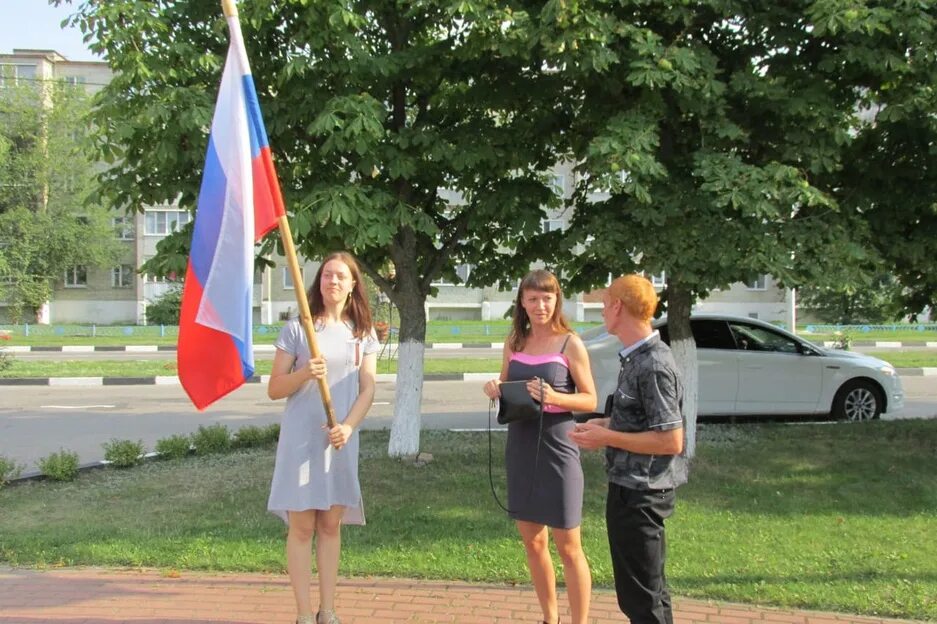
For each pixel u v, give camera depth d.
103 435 10.07
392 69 6.04
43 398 13.81
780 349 10.04
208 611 4.04
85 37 5.84
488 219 6.77
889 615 3.95
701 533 5.22
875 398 10.16
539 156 7.17
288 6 5.74
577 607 3.62
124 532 5.34
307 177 6.58
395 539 5.12
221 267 3.50
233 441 8.35
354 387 3.81
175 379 16.41
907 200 6.64
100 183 6.42
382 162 6.29
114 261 41.25
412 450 7.41
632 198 5.96
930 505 5.84
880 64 5.43
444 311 44.03
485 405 12.57
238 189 3.50
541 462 3.57
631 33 5.51
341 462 3.75
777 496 6.11
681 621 3.88
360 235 5.62
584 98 6.56
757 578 4.40
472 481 6.57
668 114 6.12
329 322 3.82
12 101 35.53
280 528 5.38
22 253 34.06
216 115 3.56
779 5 6.05
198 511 5.89
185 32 6.09
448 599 4.18
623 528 3.17
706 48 5.88
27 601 4.17
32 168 36.16
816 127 5.80
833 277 5.70
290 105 6.17
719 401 9.84
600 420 3.42
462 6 5.38
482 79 6.67
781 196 5.47
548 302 3.66
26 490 6.67
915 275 7.42
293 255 3.51
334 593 3.86
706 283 6.01
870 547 4.91
